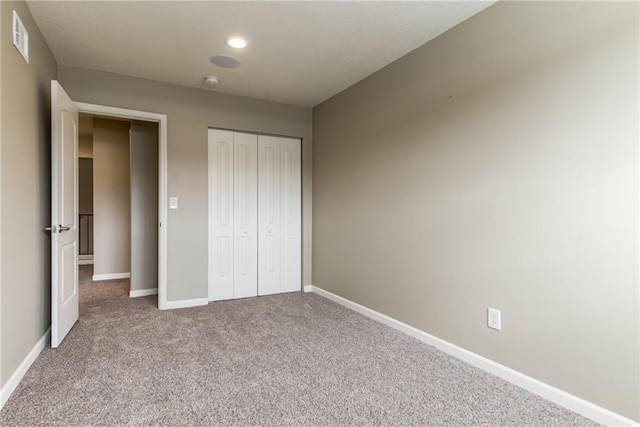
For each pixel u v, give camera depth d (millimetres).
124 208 5008
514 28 2021
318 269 4094
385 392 1903
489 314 2166
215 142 3736
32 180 2219
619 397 1604
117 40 2590
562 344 1811
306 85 3488
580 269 1737
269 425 1607
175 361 2248
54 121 2361
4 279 1756
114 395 1834
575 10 1746
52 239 2354
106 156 4914
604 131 1646
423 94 2646
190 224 3543
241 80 3357
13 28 1872
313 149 4191
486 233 2184
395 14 2248
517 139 2008
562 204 1805
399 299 2881
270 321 3076
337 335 2748
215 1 2113
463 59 2330
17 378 1913
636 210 1550
